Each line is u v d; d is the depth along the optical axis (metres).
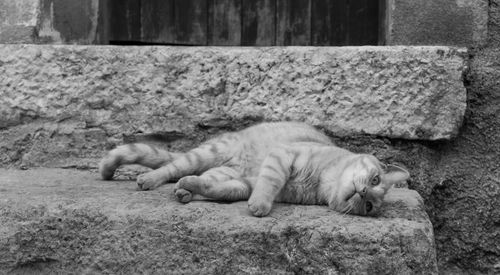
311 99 2.36
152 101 2.42
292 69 2.37
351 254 1.90
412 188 2.34
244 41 2.76
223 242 1.94
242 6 2.76
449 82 2.32
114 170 2.27
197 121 2.41
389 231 1.92
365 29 2.71
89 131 2.43
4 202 2.05
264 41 2.75
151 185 2.16
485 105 2.38
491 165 2.37
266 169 2.08
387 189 2.08
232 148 2.27
